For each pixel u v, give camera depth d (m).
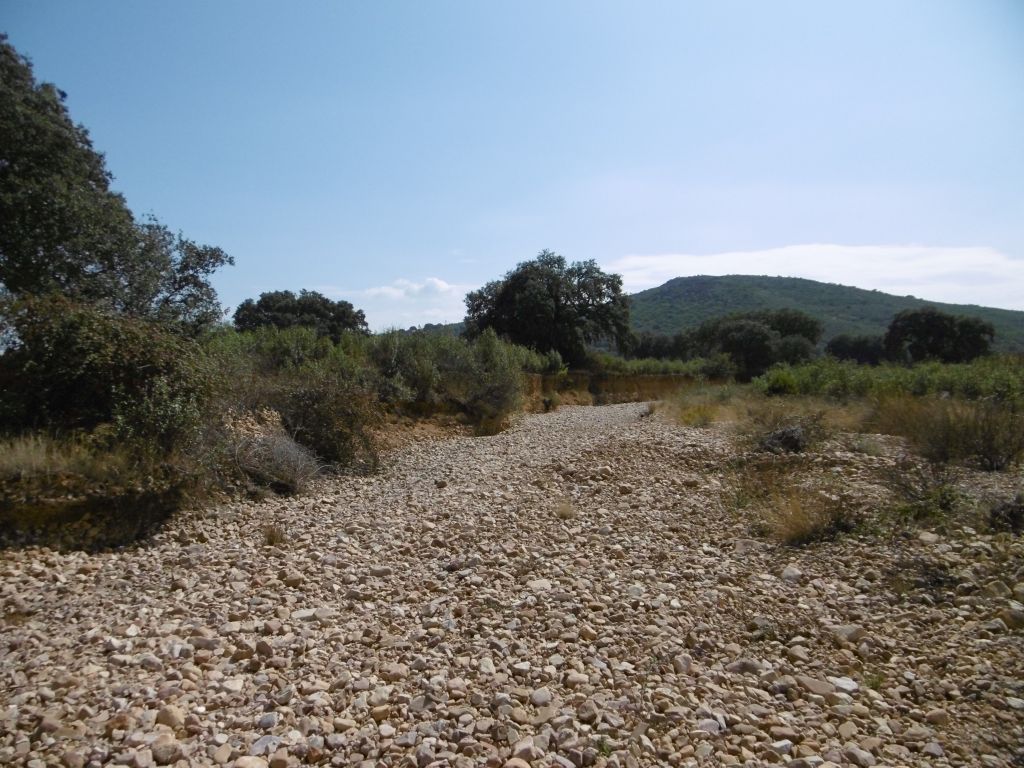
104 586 5.63
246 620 4.92
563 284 41.06
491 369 21.42
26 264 10.82
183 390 8.75
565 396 33.75
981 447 8.76
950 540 5.98
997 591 4.82
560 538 7.07
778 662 4.17
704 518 7.75
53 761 3.04
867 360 51.62
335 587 5.64
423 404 18.67
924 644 4.28
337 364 16.52
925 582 5.21
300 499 9.38
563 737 3.32
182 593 5.46
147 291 12.34
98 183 14.34
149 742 3.20
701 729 3.38
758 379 24.23
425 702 3.72
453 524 7.70
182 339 9.95
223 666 4.16
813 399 17.67
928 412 10.50
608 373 38.78
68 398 8.21
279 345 16.56
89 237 11.39
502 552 6.61
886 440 11.51
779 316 60.66
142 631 4.64
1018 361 17.89
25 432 7.57
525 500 8.95
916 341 45.84
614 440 13.80
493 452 14.18
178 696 3.72
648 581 5.71
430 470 12.05
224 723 3.47
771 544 6.62
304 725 3.45
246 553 6.58
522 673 4.09
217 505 8.34
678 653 4.32
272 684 3.93
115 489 7.00
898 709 3.58
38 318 8.27
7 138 11.33
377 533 7.43
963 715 3.44
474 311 43.41
